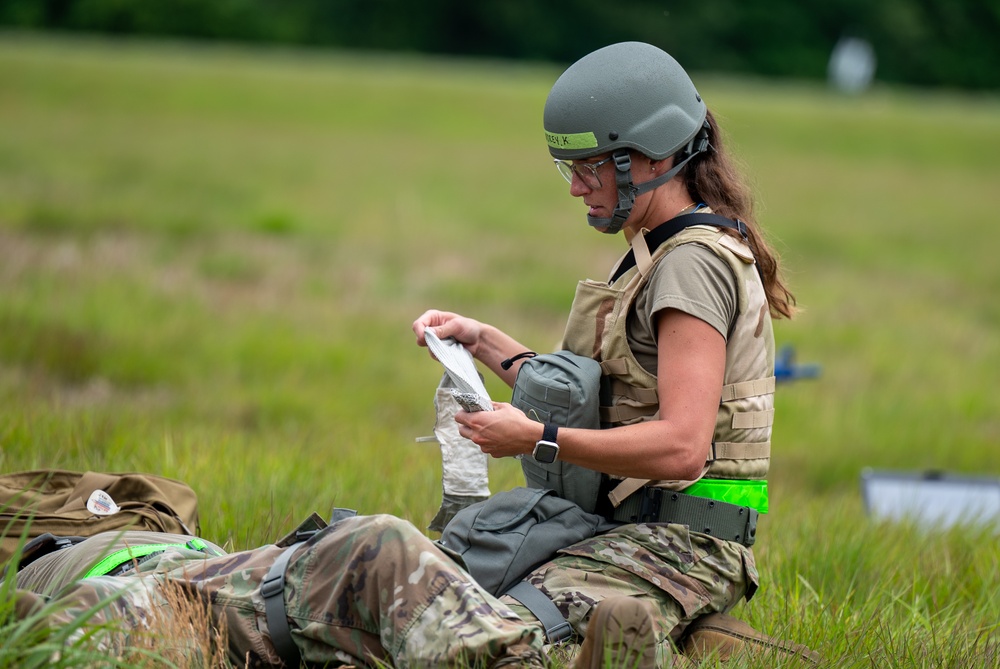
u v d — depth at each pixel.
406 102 112.88
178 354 32.31
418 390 32.31
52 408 21.59
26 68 108.75
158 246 48.38
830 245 66.00
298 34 195.88
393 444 23.44
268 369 32.34
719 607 11.13
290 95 111.12
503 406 10.41
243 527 14.52
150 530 12.20
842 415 32.84
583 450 10.27
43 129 85.00
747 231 11.28
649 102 10.96
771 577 14.41
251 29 192.75
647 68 11.05
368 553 9.73
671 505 11.06
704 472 11.00
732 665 10.57
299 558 10.03
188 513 12.98
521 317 41.88
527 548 10.91
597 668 9.15
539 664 9.41
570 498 11.32
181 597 9.95
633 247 11.26
